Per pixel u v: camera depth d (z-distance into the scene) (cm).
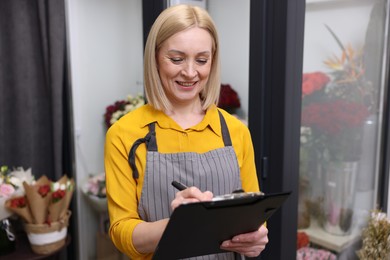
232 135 103
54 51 218
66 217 198
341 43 175
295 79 147
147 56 94
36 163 230
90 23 243
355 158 192
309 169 173
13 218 211
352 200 195
